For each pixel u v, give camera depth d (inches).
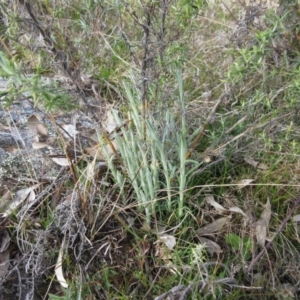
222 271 77.7
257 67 82.3
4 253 78.5
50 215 80.3
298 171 86.3
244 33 84.3
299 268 80.1
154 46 73.9
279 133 89.4
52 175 85.4
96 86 100.6
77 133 89.7
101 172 85.4
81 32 103.7
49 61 85.6
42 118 93.6
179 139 78.4
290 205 85.0
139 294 76.4
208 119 82.1
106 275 76.0
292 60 97.2
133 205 79.3
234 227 82.3
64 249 77.3
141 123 76.6
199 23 113.4
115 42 97.4
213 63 105.1
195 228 82.3
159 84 79.5
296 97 87.0
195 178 85.2
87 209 79.0
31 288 75.9
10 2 74.0
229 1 122.7
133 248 79.4
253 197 84.7
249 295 75.9
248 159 87.7
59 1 95.5
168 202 80.0
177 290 69.6
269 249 80.4
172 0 75.1
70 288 74.1
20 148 89.6
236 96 87.9
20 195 82.6
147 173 76.2
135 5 88.7
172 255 77.2
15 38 77.4
